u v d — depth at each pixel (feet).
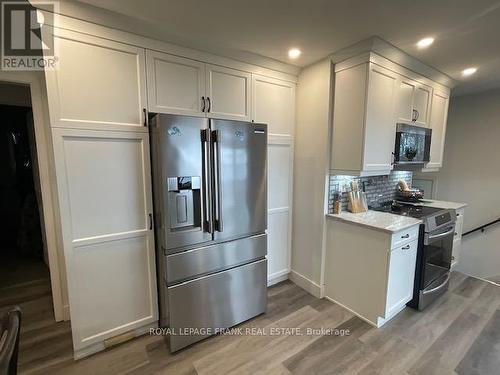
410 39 6.35
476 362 5.83
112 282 6.06
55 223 7.02
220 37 6.33
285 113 8.55
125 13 5.28
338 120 7.64
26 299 8.46
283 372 5.60
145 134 6.08
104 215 5.79
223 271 6.73
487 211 11.49
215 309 6.68
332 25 5.73
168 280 5.94
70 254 5.49
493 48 6.81
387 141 7.70
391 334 6.79
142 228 6.30
